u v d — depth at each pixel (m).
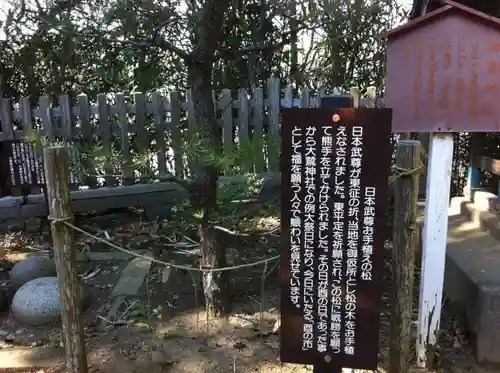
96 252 4.54
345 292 2.17
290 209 2.14
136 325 3.22
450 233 3.81
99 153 2.88
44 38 3.12
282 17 3.16
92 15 2.51
